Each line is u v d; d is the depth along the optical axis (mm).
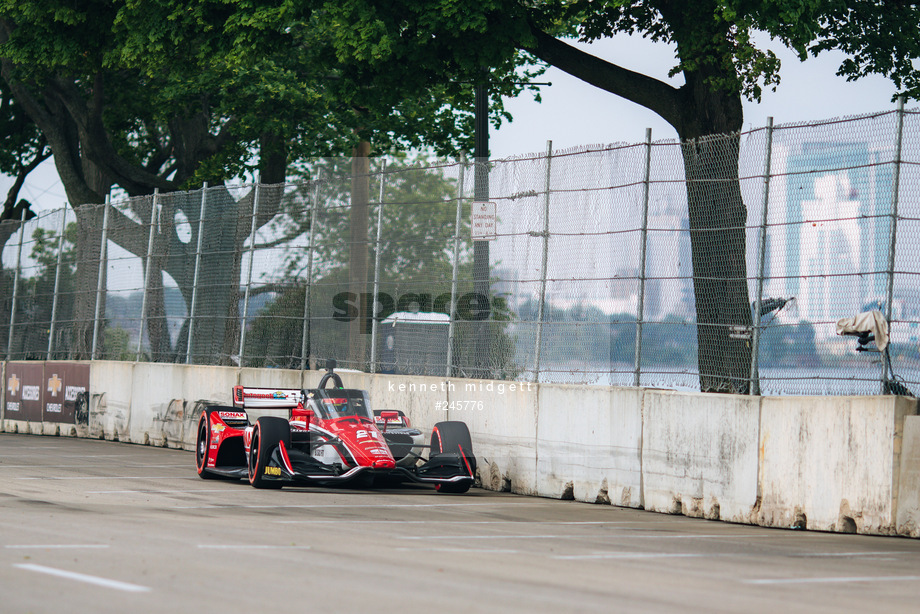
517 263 27234
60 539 14938
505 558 14492
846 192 20969
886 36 34406
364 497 24250
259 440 25406
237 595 10836
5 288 48969
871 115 20719
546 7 34344
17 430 46656
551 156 26562
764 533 20062
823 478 20625
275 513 19969
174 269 38844
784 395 21547
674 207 24156
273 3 32375
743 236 23094
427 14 30297
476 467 27531
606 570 13688
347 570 12734
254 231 35125
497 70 33750
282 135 54625
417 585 11797
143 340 40438
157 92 57688
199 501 21891
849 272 20812
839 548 17688
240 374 34844
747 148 22516
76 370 43406
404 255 30047
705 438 22703
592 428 25109
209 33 34406
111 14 38562
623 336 24781
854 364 20688
